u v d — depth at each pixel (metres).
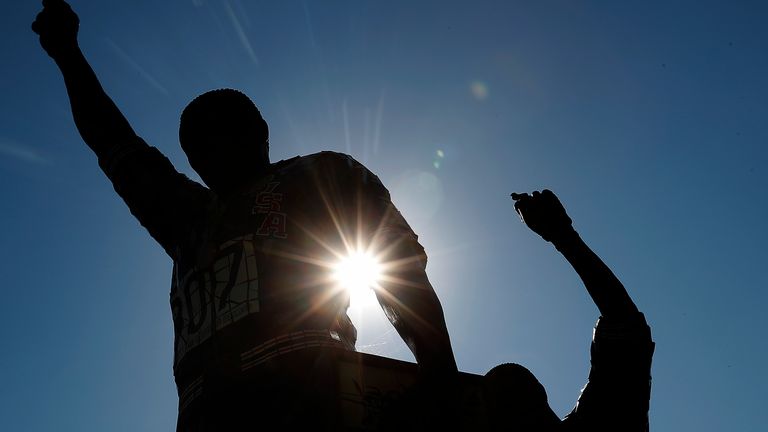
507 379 2.48
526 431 2.39
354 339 2.27
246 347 2.08
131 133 2.79
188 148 2.50
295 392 2.03
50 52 2.99
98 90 2.90
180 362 2.21
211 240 2.29
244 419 2.02
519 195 2.72
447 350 2.02
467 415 2.36
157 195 2.55
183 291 2.31
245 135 2.48
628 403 2.51
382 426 2.01
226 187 2.44
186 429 2.12
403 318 2.06
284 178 2.37
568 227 2.67
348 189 2.35
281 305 2.13
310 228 2.26
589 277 2.63
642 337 2.58
